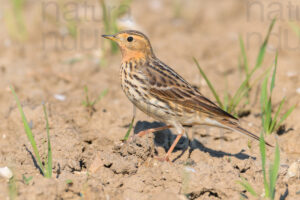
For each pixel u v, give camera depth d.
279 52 17.89
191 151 11.28
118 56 18.08
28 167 9.92
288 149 11.66
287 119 13.02
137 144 10.59
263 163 9.16
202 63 16.97
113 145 11.52
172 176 9.68
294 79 14.97
